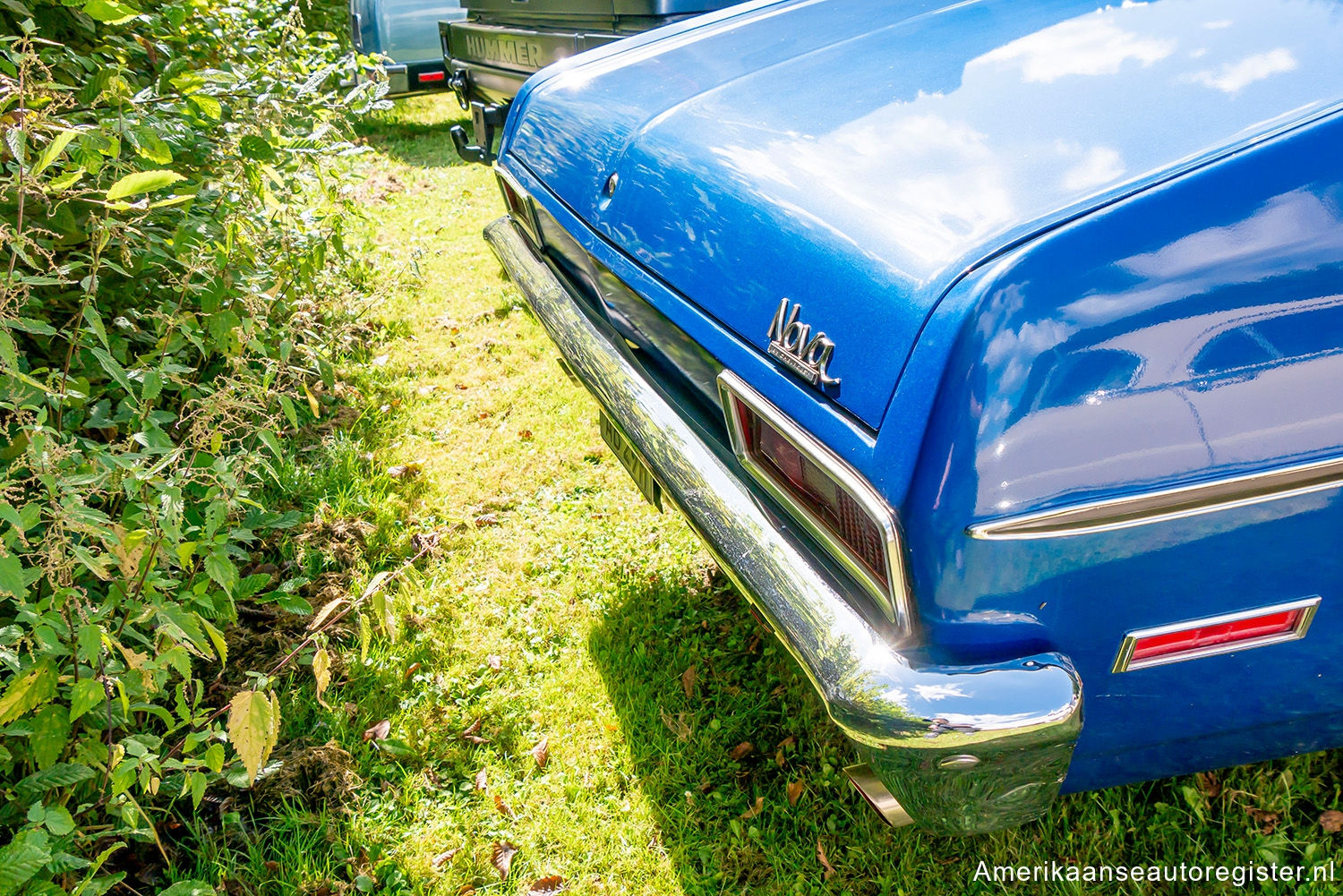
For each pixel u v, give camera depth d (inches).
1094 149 55.7
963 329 49.5
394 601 102.3
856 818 82.4
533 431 142.5
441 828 82.6
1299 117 52.5
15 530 60.8
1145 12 71.8
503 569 114.5
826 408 56.7
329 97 152.6
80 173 71.1
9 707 61.6
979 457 49.6
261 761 67.2
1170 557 53.0
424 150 295.6
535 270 100.5
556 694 96.3
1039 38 73.2
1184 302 50.0
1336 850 77.1
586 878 78.6
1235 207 50.6
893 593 52.6
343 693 96.6
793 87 79.7
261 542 116.5
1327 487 53.1
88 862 61.9
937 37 80.7
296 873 77.3
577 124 94.2
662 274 74.1
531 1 169.8
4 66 83.0
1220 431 51.3
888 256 55.5
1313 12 63.4
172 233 108.0
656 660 101.2
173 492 71.7
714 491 67.7
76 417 86.9
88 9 79.4
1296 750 66.7
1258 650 57.8
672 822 83.2
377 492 127.7
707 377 71.1
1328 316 51.4
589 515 123.8
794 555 60.9
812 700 94.4
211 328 91.2
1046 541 50.7
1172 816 79.9
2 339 63.6
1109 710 58.1
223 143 120.0
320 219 150.7
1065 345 49.1
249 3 149.9
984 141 60.9
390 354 164.2
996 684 50.8
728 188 69.8
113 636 71.2
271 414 135.2
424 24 317.7
